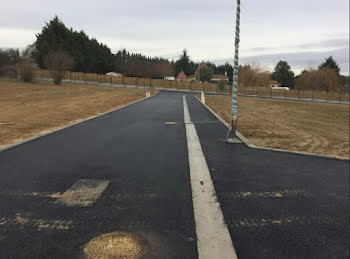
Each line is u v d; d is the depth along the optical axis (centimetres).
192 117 1590
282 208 443
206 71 9869
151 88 6631
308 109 3197
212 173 605
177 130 1143
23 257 299
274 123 1728
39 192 477
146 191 493
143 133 1056
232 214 416
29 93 2806
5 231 351
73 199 452
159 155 741
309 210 439
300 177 601
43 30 6750
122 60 8794
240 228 375
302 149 996
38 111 1630
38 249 314
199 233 359
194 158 721
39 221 378
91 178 551
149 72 9062
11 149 770
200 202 454
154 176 573
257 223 391
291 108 3206
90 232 353
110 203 440
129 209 421
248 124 1593
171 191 496
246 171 629
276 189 525
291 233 367
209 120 1472
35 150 763
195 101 3098
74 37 7181
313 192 517
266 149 838
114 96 3284
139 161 679
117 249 317
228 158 734
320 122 2027
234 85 936
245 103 3581
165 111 1891
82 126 1185
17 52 6475
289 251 327
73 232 352
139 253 311
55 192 478
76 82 5938
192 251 319
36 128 1109
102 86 5678
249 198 479
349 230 380
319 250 331
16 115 1427
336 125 1900
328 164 709
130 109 1977
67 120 1371
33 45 8181
